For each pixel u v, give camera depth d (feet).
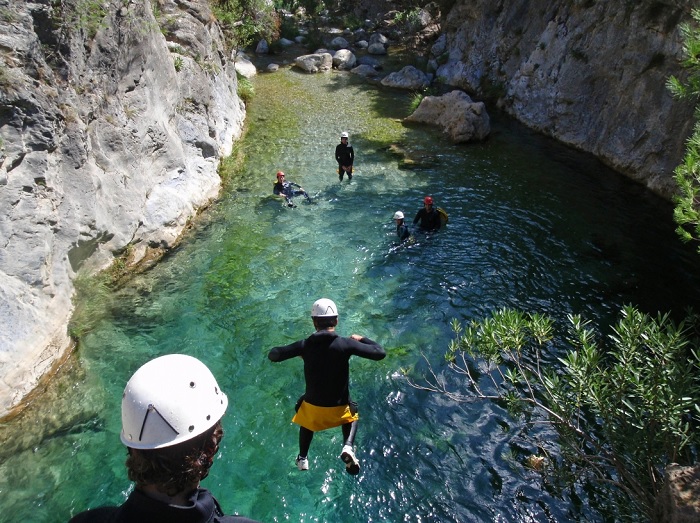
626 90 48.85
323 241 35.63
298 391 23.27
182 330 26.84
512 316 18.15
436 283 31.40
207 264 32.76
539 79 60.70
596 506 18.47
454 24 82.69
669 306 29.86
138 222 32.50
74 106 27.94
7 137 23.45
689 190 16.16
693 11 18.34
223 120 50.62
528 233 37.11
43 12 26.08
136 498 5.23
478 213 39.86
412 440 21.17
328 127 57.88
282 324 27.53
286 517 18.02
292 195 41.22
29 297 23.41
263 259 33.45
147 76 36.83
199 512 5.28
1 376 21.01
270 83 73.87
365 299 29.94
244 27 69.97
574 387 16.76
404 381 24.16
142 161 34.42
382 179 45.44
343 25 108.17
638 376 15.94
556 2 62.54
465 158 50.44
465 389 23.73
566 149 53.42
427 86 75.31
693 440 16.10
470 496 18.95
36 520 17.61
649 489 16.12
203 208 39.47
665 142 43.60
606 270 33.12
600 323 28.30
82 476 19.12
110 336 26.03
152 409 5.36
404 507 18.54
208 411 5.67
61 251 26.22
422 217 36.91
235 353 25.48
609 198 42.70
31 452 19.94
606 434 16.67
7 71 23.41
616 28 50.62
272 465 19.86
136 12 35.94
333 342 16.90
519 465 20.11
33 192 24.50
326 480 19.35
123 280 30.32
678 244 36.27
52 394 22.43
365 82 76.74
